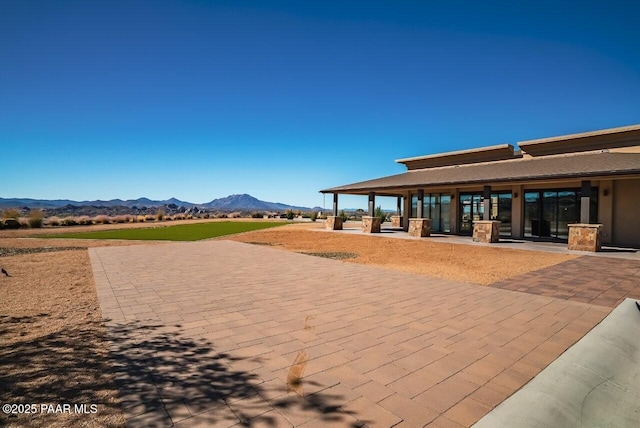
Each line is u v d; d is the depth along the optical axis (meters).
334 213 24.75
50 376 3.36
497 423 2.66
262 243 17.23
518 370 3.62
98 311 5.58
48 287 7.32
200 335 4.52
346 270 9.52
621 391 3.43
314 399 3.00
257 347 4.13
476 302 6.20
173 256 12.29
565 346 4.25
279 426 2.62
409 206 23.81
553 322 5.11
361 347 4.16
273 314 5.45
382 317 5.32
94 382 3.25
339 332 4.67
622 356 4.10
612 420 3.00
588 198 13.37
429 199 23.11
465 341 4.38
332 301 6.24
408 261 11.32
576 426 2.82
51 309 5.68
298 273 9.06
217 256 12.35
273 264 10.58
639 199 14.60
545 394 3.11
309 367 3.62
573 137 17.94
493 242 16.09
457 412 2.86
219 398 3.00
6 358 3.76
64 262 10.76
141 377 3.35
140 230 26.69
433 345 4.24
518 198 18.42
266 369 3.55
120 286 7.44
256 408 2.85
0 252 13.22
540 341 4.39
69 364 3.62
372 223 21.52
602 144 17.27
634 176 12.40
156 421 2.65
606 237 15.41
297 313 5.51
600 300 6.35
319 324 4.98
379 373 3.51
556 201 17.36
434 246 15.02
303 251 14.11
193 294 6.74
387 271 9.35
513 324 5.02
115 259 11.46
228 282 7.89
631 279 8.21
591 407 3.10
